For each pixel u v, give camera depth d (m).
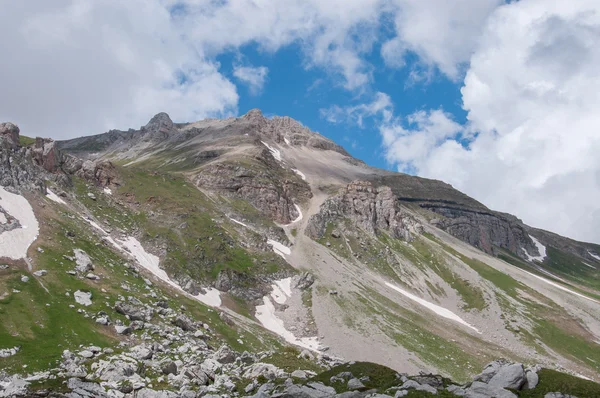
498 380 50.12
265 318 162.62
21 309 86.06
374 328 160.38
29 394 51.50
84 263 116.62
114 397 55.03
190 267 169.50
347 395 52.44
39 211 135.25
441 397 49.12
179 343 90.38
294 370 70.12
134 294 113.75
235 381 65.00
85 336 83.75
